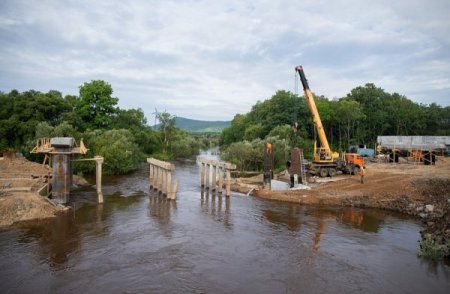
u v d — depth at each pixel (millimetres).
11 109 51656
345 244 21500
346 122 86062
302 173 39500
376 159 62562
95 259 18672
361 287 15859
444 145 64688
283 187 39094
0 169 35938
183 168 65750
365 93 92688
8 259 18438
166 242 21594
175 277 16641
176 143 92875
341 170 46344
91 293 15000
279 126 71688
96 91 66438
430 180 33875
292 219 27219
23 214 25625
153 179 39688
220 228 24734
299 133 75438
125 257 19031
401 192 32281
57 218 26422
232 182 43281
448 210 24297
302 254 19828
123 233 23219
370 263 18578
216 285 15867
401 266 18203
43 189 30312
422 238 22078
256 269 17719
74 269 17359
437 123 97188
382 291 15508
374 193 33000
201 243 21516
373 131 92375
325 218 27516
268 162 38531
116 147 51844
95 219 26453
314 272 17406
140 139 78062
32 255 19047
